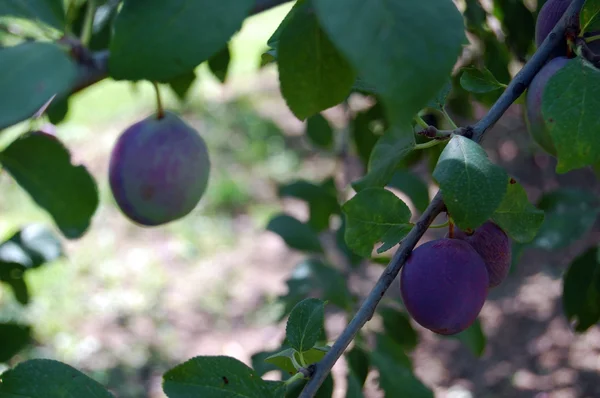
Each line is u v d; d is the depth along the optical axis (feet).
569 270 2.99
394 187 3.16
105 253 9.77
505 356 7.25
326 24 1.68
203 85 13.74
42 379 2.04
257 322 8.50
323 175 10.75
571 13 2.16
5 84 1.76
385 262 3.36
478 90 2.34
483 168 2.01
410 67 1.68
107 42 3.01
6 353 2.74
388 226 2.16
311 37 1.97
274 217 3.50
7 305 8.15
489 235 2.21
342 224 3.44
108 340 8.22
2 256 3.05
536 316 7.61
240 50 15.08
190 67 1.81
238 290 9.09
